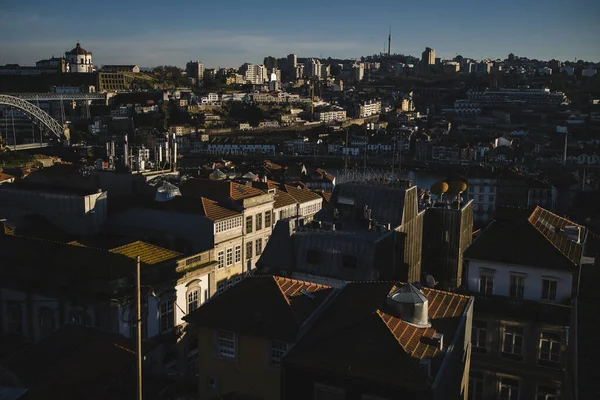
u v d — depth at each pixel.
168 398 40.53
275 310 39.25
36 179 91.62
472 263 54.22
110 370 40.53
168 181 82.50
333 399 33.97
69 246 59.34
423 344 35.28
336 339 35.56
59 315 54.97
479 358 49.94
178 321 59.88
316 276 54.78
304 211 93.56
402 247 61.28
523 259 52.50
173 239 69.69
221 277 70.62
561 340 47.16
